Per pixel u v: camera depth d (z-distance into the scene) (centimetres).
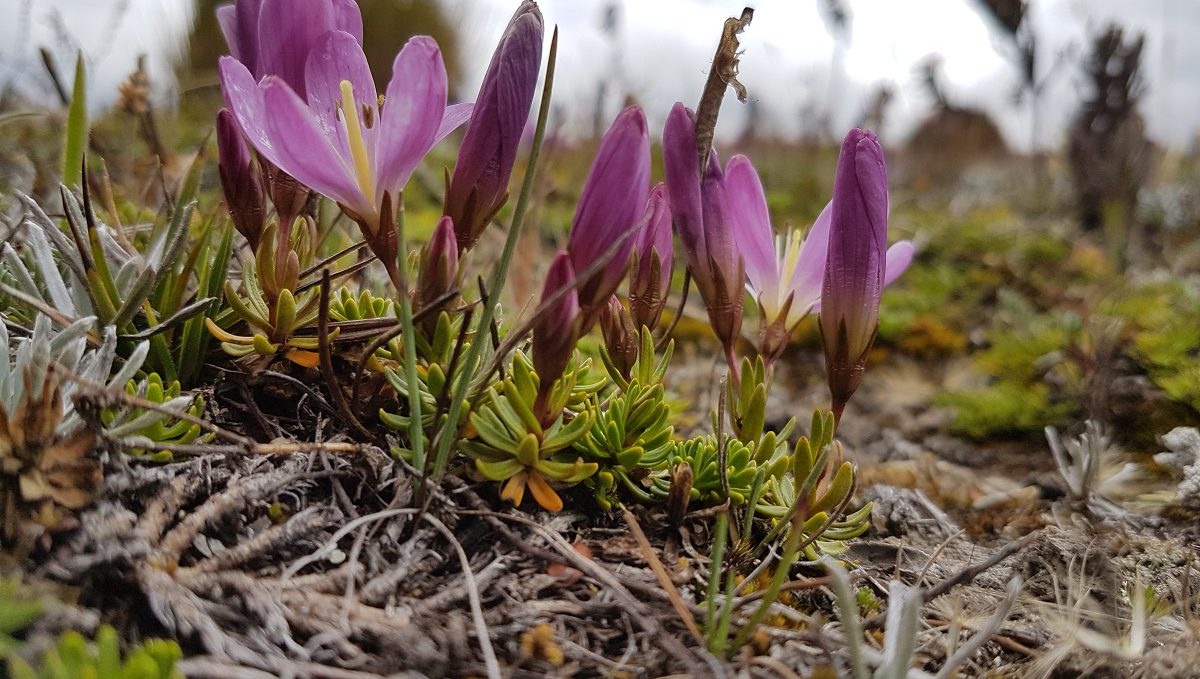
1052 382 22
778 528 10
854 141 10
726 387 11
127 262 11
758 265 11
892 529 14
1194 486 15
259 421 11
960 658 8
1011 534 15
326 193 10
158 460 10
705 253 11
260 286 11
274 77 9
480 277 9
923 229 39
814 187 49
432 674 8
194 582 8
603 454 11
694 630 9
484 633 8
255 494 9
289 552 9
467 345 11
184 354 11
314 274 12
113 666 7
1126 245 35
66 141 15
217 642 8
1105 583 11
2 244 11
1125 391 20
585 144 42
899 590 9
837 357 10
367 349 10
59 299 11
